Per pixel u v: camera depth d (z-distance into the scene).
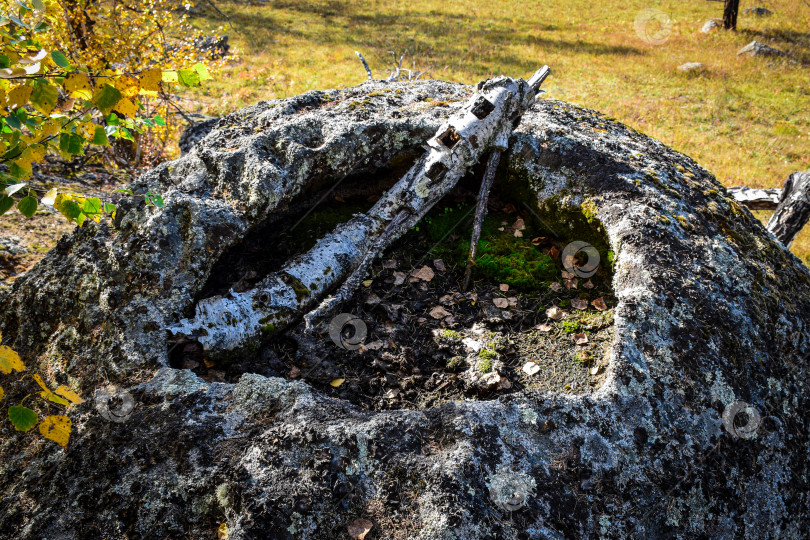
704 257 2.83
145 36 6.86
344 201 3.66
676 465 2.22
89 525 2.15
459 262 3.27
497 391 2.59
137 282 2.75
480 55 14.26
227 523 2.02
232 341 2.65
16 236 4.24
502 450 2.10
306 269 2.95
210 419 2.26
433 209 3.64
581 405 2.24
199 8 17.75
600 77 13.02
